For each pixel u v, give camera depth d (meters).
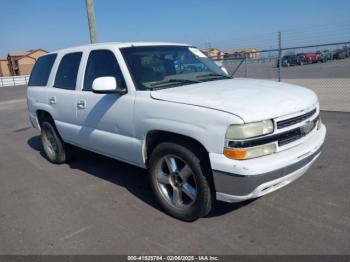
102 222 3.83
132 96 3.96
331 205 3.82
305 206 3.83
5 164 6.44
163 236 3.46
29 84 6.56
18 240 3.59
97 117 4.52
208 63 5.02
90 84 4.72
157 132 3.76
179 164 3.68
